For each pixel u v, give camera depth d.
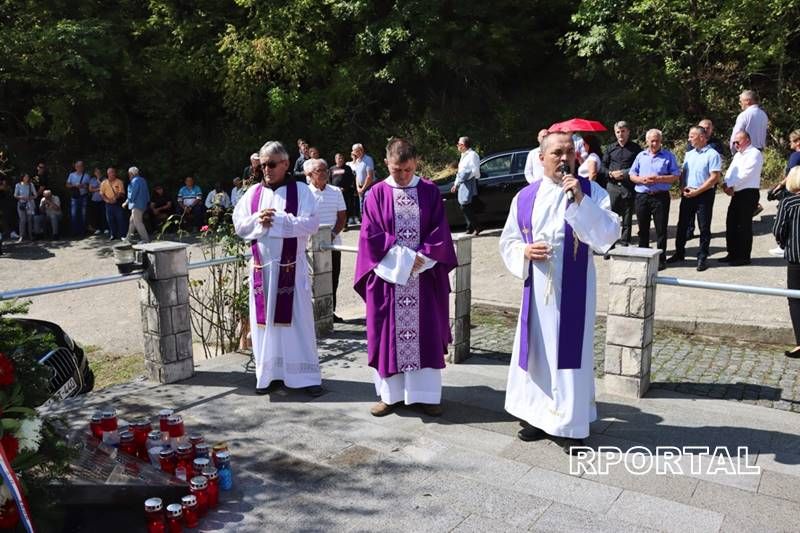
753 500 3.73
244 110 19.59
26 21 18.06
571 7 19.77
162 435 4.19
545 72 20.45
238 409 5.12
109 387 5.62
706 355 6.25
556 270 4.23
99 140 20.08
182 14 20.58
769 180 15.01
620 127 9.31
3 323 3.48
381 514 3.68
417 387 4.91
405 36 18.47
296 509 3.75
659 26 17.09
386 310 4.87
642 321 5.10
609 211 4.25
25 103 19.58
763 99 16.73
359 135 20.14
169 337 5.65
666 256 9.43
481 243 11.96
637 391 5.22
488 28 19.20
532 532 3.47
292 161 19.70
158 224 16.69
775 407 5.05
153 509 3.48
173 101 19.91
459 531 3.50
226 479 3.92
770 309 7.07
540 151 4.37
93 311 9.95
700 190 8.41
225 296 7.12
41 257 14.41
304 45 19.36
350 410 5.09
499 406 5.12
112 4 20.50
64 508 3.55
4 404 3.07
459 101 20.20
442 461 4.26
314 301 7.02
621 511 3.64
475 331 7.23
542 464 4.19
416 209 4.82
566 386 4.25
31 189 16.25
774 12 15.27
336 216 7.38
